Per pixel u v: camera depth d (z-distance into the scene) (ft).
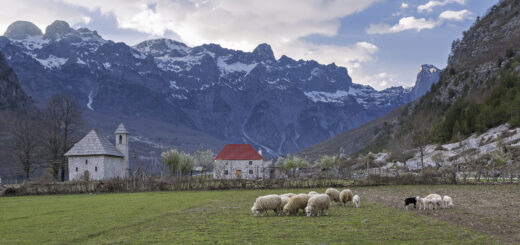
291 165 391.65
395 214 114.73
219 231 93.25
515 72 609.42
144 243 82.58
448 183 229.04
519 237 82.23
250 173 395.75
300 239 82.07
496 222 99.19
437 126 581.94
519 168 264.11
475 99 636.07
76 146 363.15
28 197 215.10
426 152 454.40
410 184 232.12
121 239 87.20
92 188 234.79
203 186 235.20
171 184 236.43
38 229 102.17
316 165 472.03
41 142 365.61
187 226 101.35
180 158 385.50
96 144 362.53
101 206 153.58
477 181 231.71
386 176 236.02
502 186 204.95
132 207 147.02
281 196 130.21
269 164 490.90
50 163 364.38
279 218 111.34
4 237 92.48
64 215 128.26
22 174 427.33
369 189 211.41
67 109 376.89
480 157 329.52
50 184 234.17
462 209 123.24
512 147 324.19
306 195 121.08
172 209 138.72
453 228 91.81
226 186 233.35
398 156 459.32
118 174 387.55
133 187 235.61
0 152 444.96
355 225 96.78
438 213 115.55
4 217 126.00
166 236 89.04
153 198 186.60
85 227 103.30
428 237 82.38
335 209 128.26
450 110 625.00
